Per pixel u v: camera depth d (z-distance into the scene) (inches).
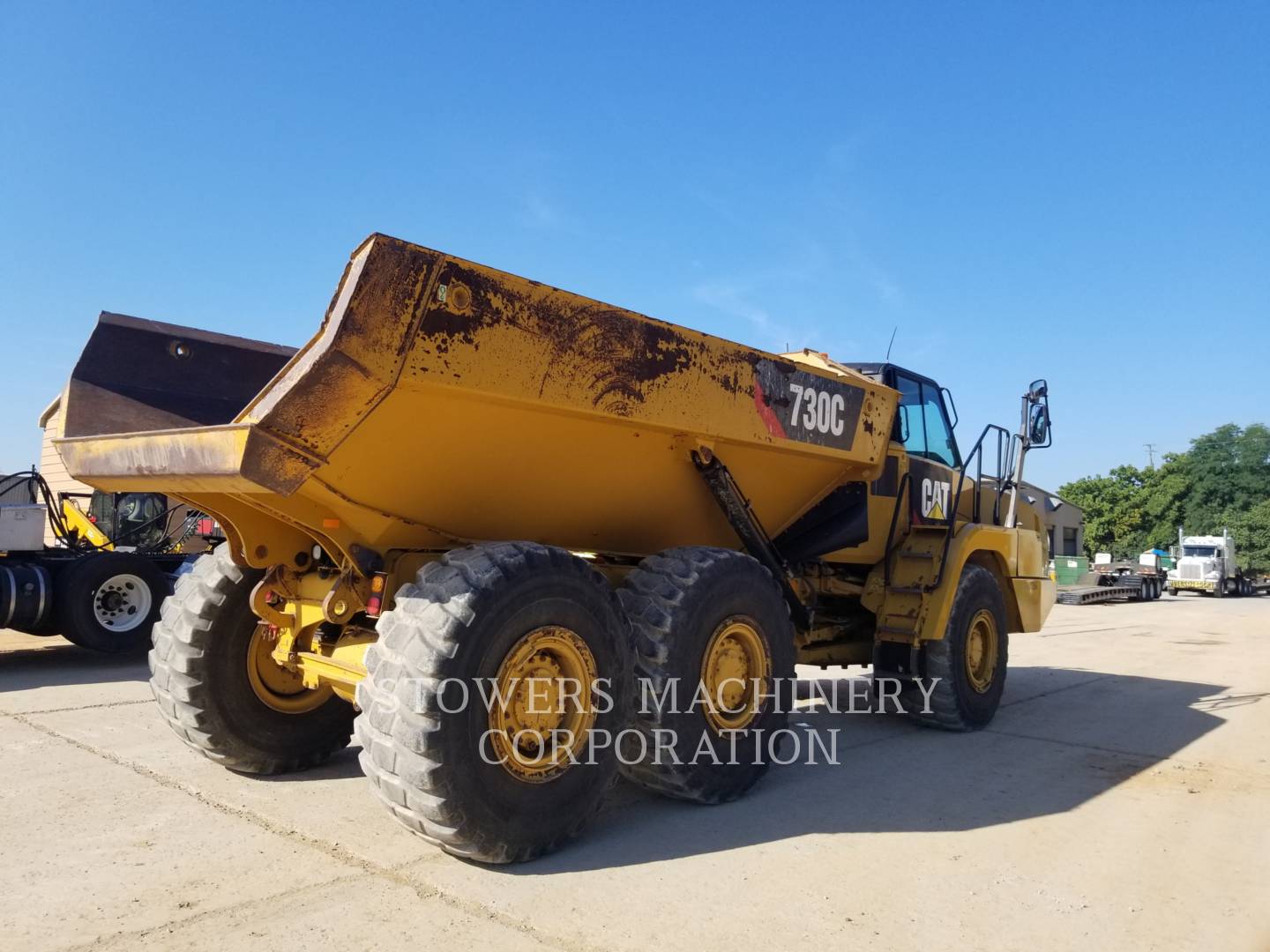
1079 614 870.4
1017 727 266.7
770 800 185.5
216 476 133.8
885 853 153.7
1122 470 2765.7
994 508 313.3
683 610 169.0
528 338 145.9
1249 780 206.5
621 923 122.8
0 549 350.0
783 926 123.4
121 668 343.9
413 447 145.5
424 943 114.8
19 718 244.4
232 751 186.5
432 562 148.6
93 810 166.9
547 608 147.6
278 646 183.8
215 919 121.3
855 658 265.4
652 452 178.9
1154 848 158.9
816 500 228.4
